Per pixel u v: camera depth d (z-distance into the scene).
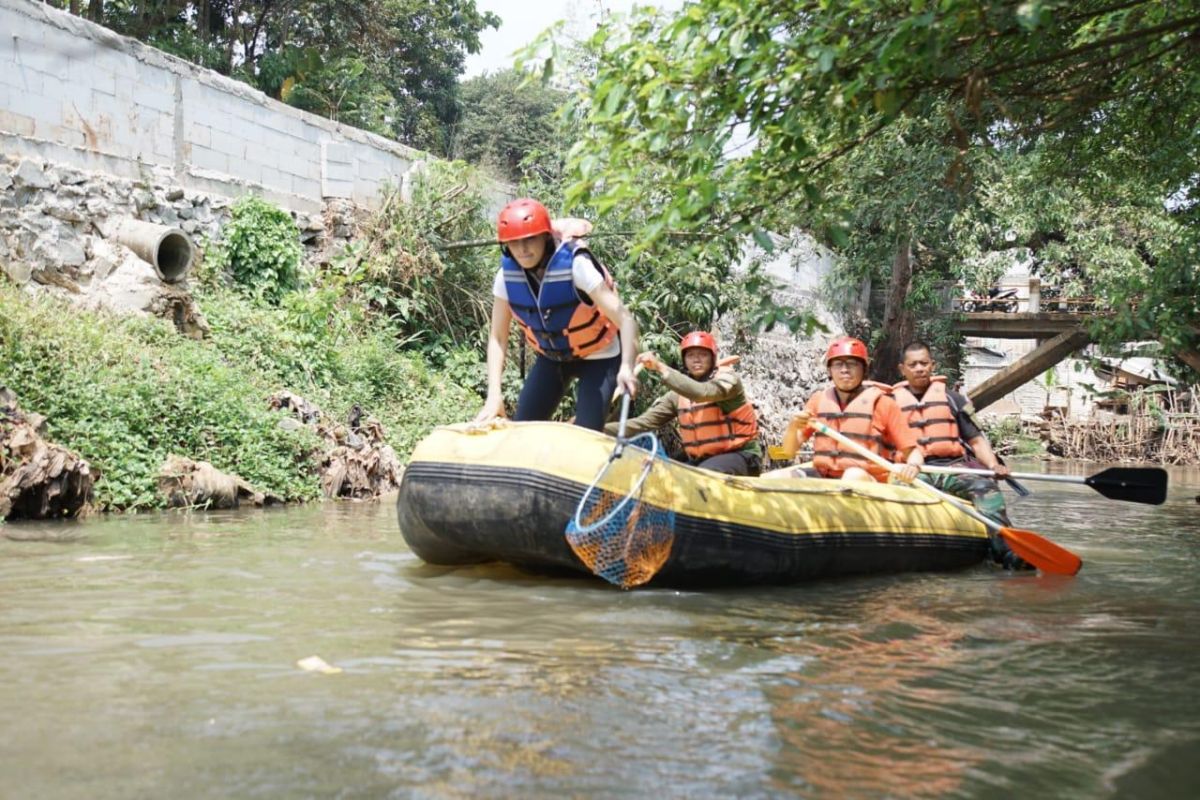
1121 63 6.47
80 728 2.73
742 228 4.96
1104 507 12.01
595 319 5.21
